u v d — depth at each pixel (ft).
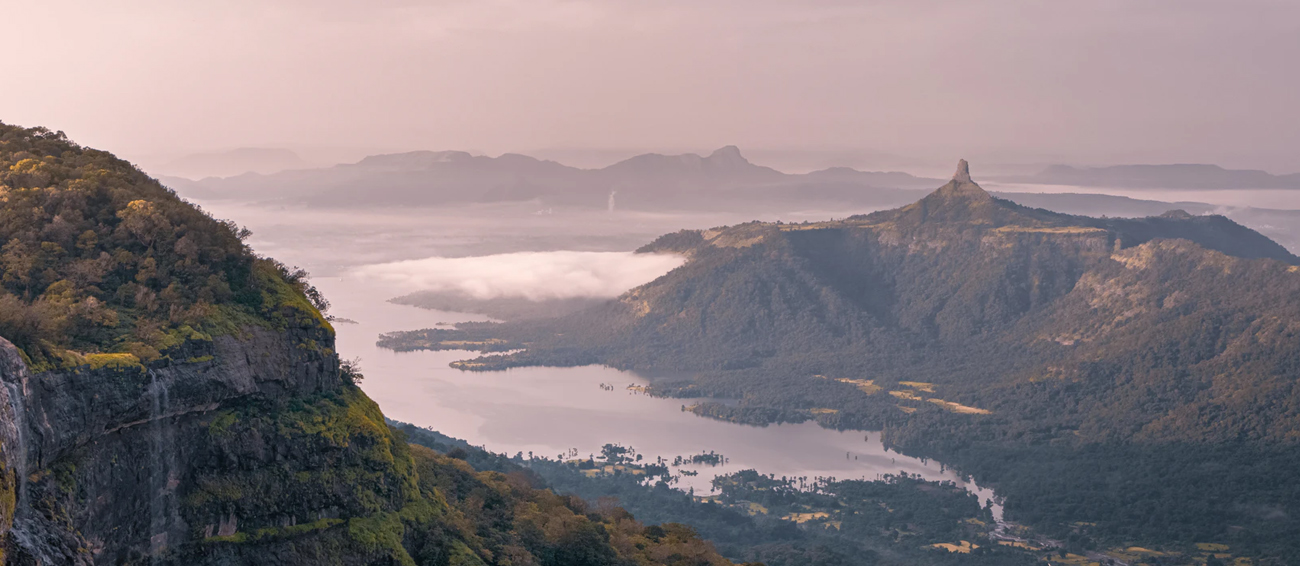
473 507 424.87
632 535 563.89
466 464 546.67
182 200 368.48
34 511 226.99
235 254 326.85
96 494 251.80
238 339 301.02
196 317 293.64
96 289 291.58
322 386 327.67
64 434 239.71
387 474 336.90
